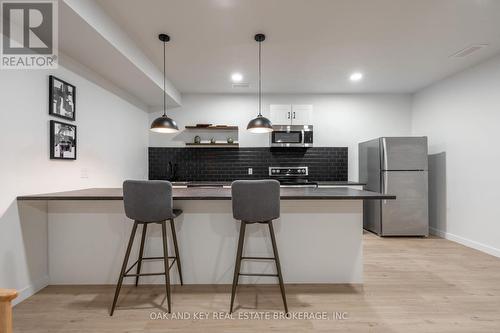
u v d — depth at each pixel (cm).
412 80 418
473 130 358
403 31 267
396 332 179
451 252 341
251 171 488
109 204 248
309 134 459
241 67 360
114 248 249
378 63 349
